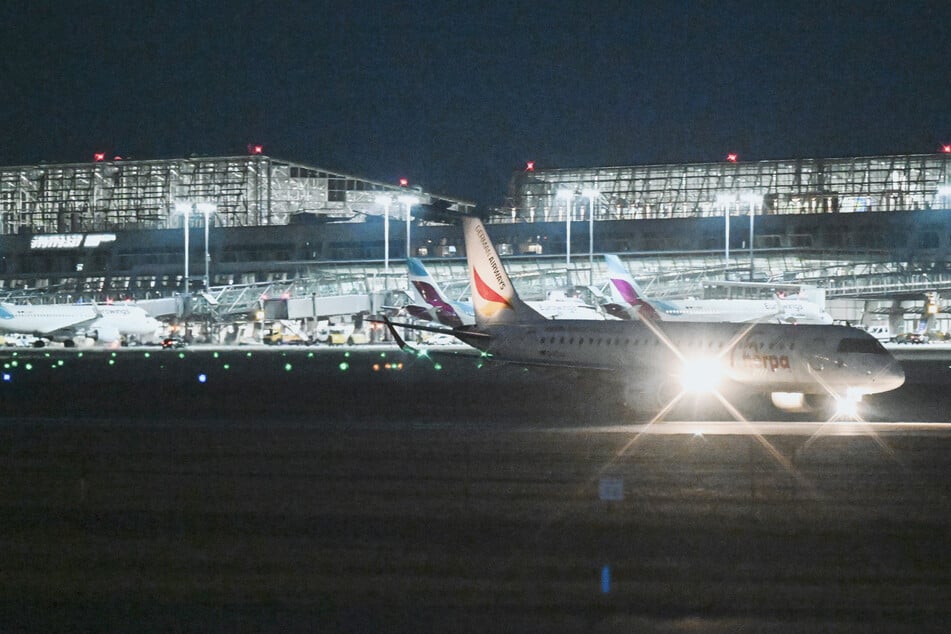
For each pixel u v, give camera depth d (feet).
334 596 205.77
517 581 215.31
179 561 230.48
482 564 227.61
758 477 326.85
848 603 200.64
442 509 280.10
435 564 227.61
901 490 306.35
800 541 246.06
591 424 481.87
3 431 452.35
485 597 204.85
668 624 188.75
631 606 199.21
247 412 541.75
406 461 359.87
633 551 237.66
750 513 275.80
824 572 221.05
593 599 203.21
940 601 201.67
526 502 288.71
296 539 248.73
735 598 203.72
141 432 448.24
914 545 242.58
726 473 334.24
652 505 284.61
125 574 221.05
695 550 238.68
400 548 240.32
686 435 434.71
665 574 220.02
